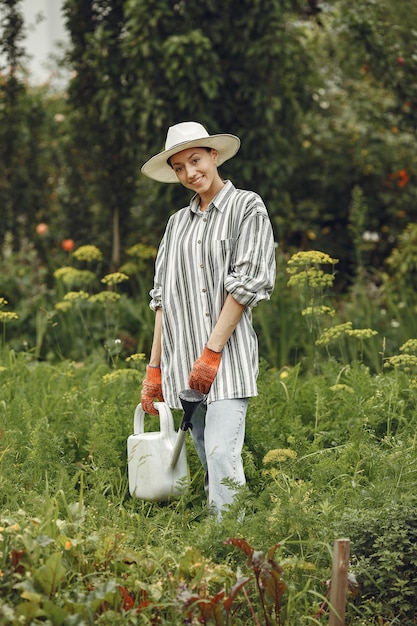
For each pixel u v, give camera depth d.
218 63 8.57
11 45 9.42
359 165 10.77
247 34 8.49
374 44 8.98
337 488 4.38
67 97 9.96
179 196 9.03
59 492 4.10
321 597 3.17
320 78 10.34
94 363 6.78
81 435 5.02
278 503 3.81
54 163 10.15
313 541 3.59
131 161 9.44
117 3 8.99
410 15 9.20
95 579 3.24
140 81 8.72
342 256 10.58
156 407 4.16
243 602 3.32
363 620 3.38
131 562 3.45
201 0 8.42
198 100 8.46
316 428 5.04
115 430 4.94
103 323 8.09
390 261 9.10
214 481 3.94
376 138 10.73
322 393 5.40
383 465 4.37
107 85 8.92
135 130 8.96
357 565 3.49
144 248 8.83
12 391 5.76
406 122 9.52
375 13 8.96
